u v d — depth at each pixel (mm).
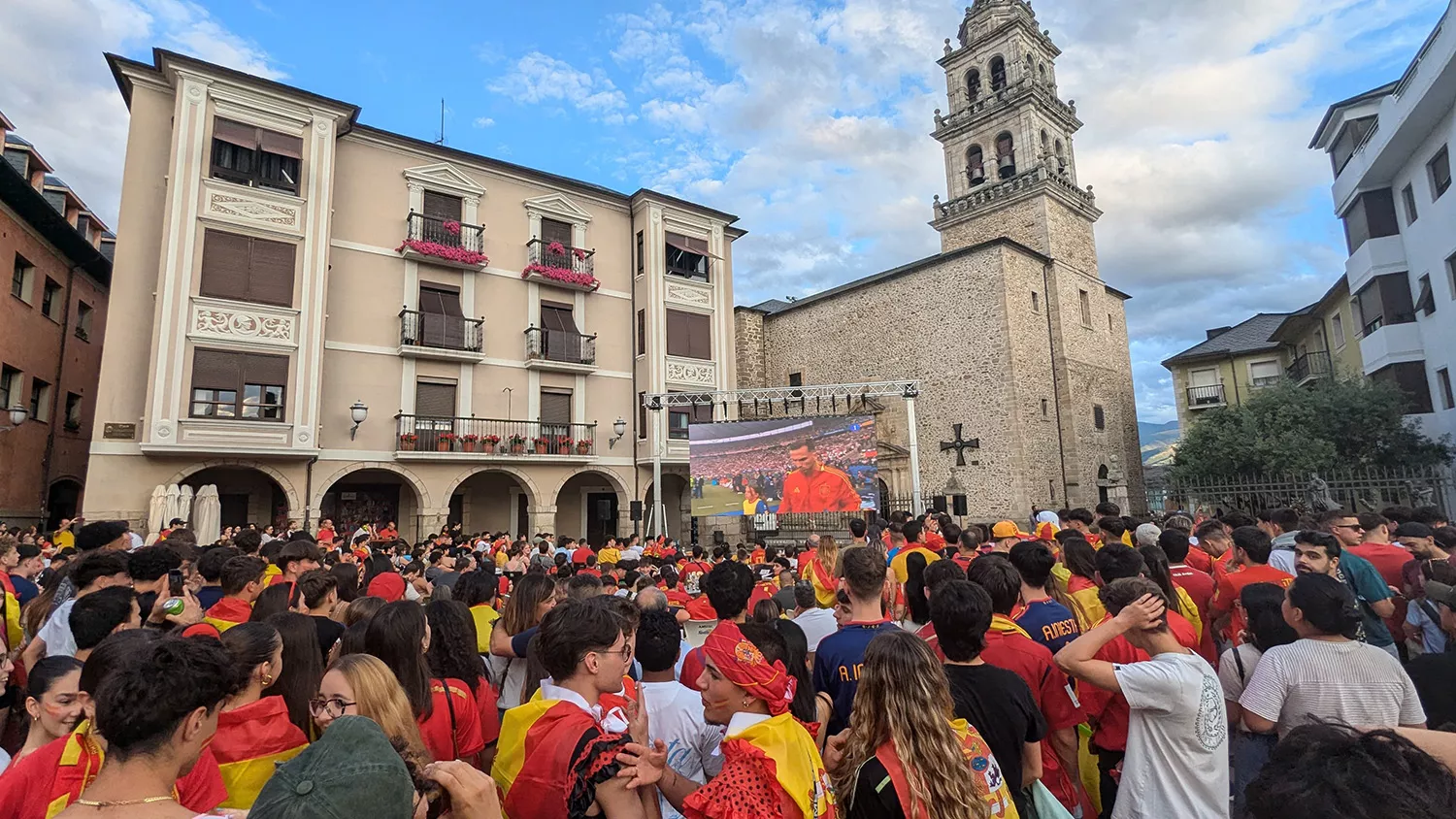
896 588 6352
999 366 26250
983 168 32969
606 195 24062
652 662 3178
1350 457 19547
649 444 22875
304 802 1414
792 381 33781
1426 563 4770
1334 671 3023
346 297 18859
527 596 4273
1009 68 32000
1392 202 19641
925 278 29031
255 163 17250
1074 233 31391
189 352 15922
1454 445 17719
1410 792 1328
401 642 2924
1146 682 2779
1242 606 3740
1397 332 19297
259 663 2561
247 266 16812
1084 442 28469
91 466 15102
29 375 18312
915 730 2182
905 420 28906
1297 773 1443
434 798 1869
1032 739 2896
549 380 22094
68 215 21859
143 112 16609
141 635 2479
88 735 2279
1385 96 18156
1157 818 2711
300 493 17219
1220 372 33531
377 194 19750
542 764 2266
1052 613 3943
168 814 1815
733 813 1978
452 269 20797
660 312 23781
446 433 19375
